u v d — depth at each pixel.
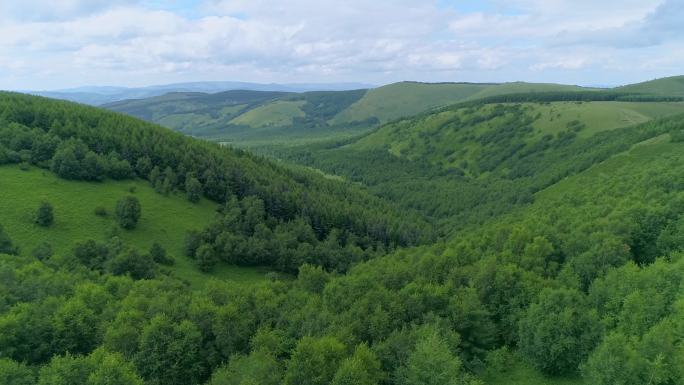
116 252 104.06
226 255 122.88
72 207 122.38
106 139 159.25
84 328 52.84
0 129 143.00
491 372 44.34
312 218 160.50
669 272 45.81
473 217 186.50
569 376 41.47
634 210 71.69
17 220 110.56
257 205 148.25
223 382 40.91
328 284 66.06
